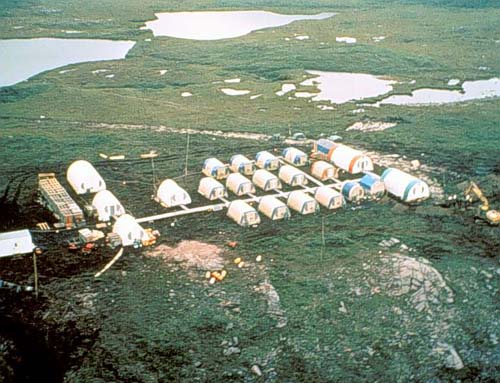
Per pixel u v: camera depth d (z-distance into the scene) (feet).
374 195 162.30
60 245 138.92
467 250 135.74
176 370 101.24
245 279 125.08
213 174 172.14
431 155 191.21
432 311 114.73
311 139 206.80
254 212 147.54
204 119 230.07
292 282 123.85
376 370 101.04
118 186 168.66
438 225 147.43
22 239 135.44
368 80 287.48
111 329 111.04
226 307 116.47
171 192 155.53
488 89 271.28
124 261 132.26
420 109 241.76
